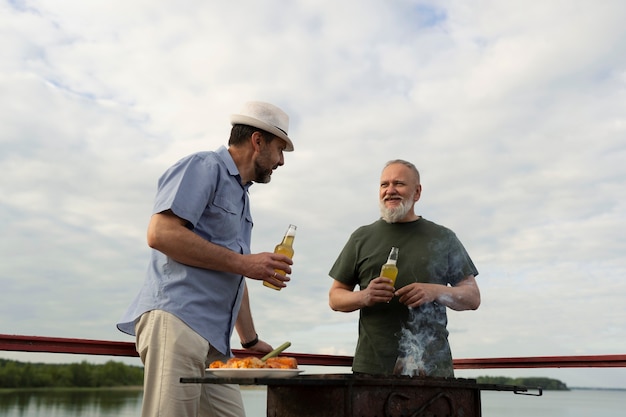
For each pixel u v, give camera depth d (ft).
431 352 8.64
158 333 6.57
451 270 9.21
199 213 6.88
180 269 6.81
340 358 10.61
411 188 9.29
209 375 6.82
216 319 6.95
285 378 4.86
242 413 7.54
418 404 5.88
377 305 8.87
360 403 5.34
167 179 6.95
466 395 6.49
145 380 6.61
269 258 6.94
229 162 7.43
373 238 9.48
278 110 7.70
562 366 9.81
